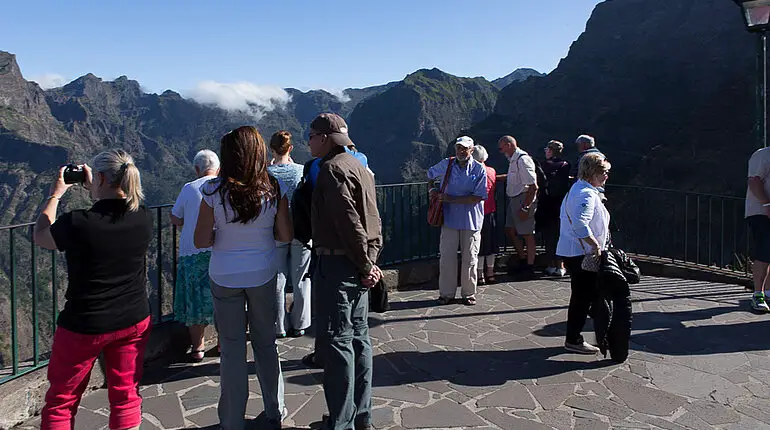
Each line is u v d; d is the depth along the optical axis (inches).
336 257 122.2
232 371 125.6
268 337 131.3
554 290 277.9
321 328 124.0
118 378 109.9
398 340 203.6
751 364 177.3
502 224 354.6
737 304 246.8
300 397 155.4
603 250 173.2
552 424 138.3
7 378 147.9
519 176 290.4
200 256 174.1
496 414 144.2
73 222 100.0
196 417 144.1
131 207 107.3
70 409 107.0
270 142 189.9
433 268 299.3
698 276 298.4
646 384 162.6
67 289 104.8
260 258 124.9
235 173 119.9
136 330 109.6
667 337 203.9
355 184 120.4
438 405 149.6
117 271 105.1
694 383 163.2
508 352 190.9
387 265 289.6
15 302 150.3
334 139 124.6
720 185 2699.3
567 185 298.7
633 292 271.3
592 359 183.3
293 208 142.9
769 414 143.5
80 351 103.8
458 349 194.1
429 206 249.6
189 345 191.5
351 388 124.7
